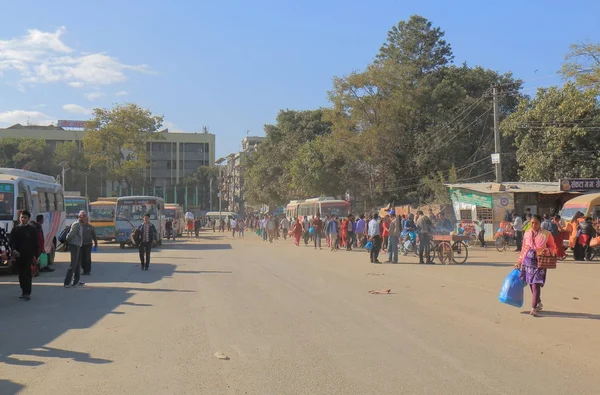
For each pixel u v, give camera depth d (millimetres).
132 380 6246
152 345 7898
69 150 73438
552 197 33281
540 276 10086
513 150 49969
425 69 57000
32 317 10133
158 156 111000
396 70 49688
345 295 12680
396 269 18812
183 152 112312
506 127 38344
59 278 16734
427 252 21000
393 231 21359
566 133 34312
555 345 7844
